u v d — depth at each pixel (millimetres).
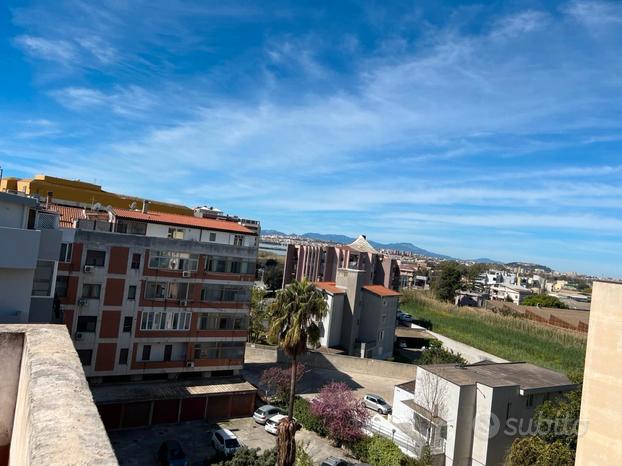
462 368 30938
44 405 3873
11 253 14891
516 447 23250
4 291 15078
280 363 46156
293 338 25328
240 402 33844
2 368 6055
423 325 68125
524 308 81375
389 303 57188
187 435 29562
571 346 54625
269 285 91438
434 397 27703
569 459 21453
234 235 37719
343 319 53719
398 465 25625
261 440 29609
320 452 28500
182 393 31781
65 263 30234
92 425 3602
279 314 26500
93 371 31344
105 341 31672
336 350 50406
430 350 50344
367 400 37188
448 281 93750
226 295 36250
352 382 43406
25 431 4086
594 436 17531
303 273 77312
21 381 5719
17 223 17484
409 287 121438
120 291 32125
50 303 19281
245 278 37000
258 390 37625
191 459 26328
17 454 4652
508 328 65062
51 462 2918
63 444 3193
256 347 46750
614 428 16984
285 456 19984
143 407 30266
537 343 56031
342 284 54344
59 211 35969
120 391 30812
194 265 34969
